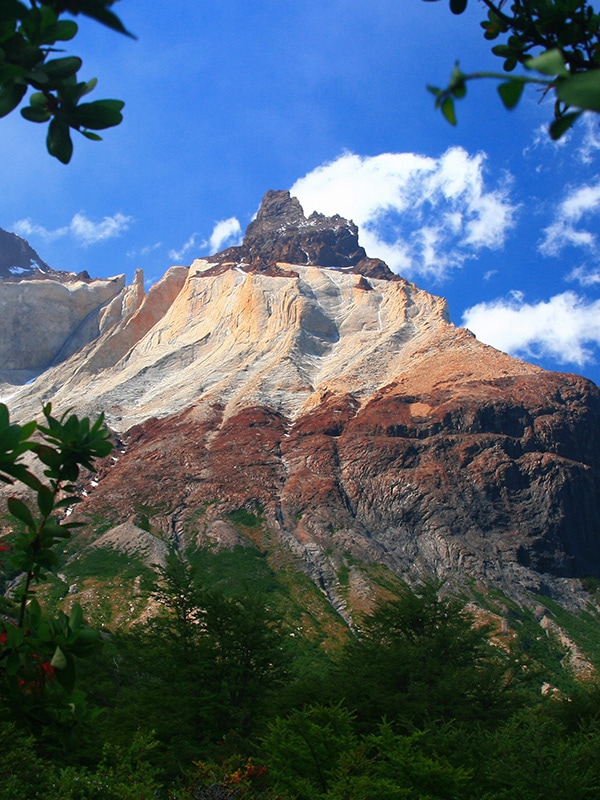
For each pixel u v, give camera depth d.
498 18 4.12
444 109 2.71
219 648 42.25
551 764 27.20
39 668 4.93
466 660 46.75
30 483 5.10
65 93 3.52
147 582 46.09
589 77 2.21
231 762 27.06
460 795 26.77
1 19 3.14
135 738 28.19
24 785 22.83
